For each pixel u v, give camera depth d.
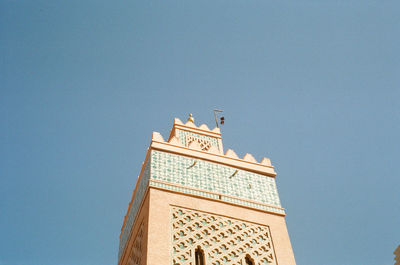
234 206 19.30
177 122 25.00
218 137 25.02
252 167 21.45
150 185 18.70
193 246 17.16
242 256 17.56
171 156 20.39
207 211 18.59
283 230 19.11
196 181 19.66
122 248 21.33
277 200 20.44
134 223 19.67
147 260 15.96
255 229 18.77
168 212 17.97
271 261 17.75
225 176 20.44
